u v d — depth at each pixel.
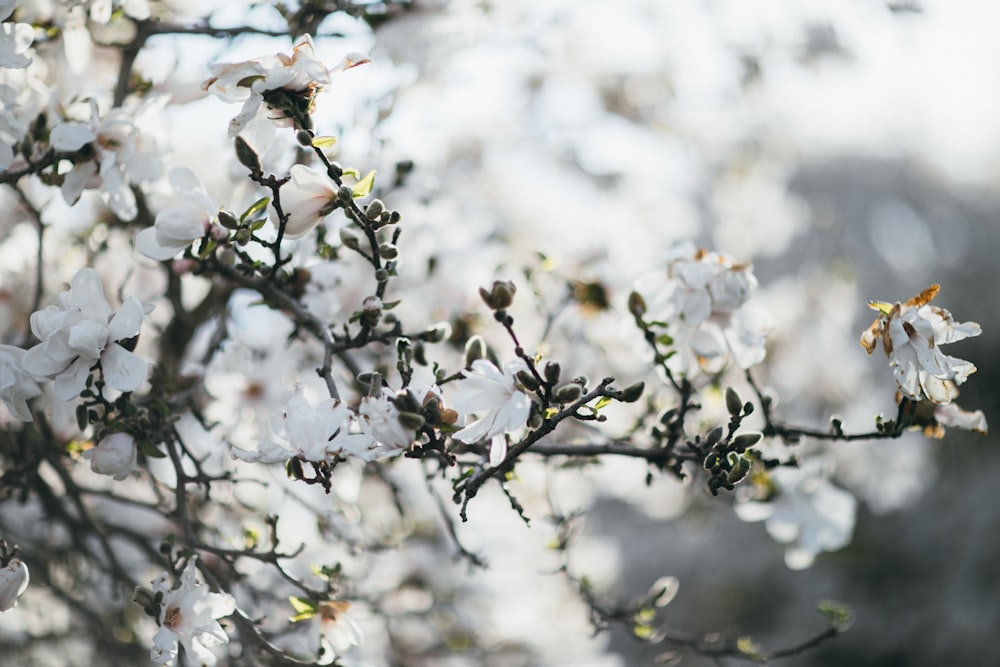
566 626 3.28
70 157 2.30
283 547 2.58
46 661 2.80
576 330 2.61
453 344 2.57
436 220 2.65
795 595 8.55
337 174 2.20
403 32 2.56
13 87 2.31
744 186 4.04
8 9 2.26
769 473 2.55
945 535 7.89
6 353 2.20
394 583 2.98
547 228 2.87
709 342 2.37
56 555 2.71
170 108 2.49
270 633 2.43
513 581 3.24
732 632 2.54
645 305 2.38
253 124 2.22
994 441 8.16
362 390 2.43
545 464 2.54
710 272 2.36
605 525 9.79
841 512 2.59
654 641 2.55
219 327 2.49
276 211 2.21
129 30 2.47
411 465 2.77
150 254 2.23
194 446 2.64
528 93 3.10
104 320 2.21
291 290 2.36
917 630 7.59
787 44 3.05
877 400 4.76
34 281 2.58
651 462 2.33
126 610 2.72
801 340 4.04
